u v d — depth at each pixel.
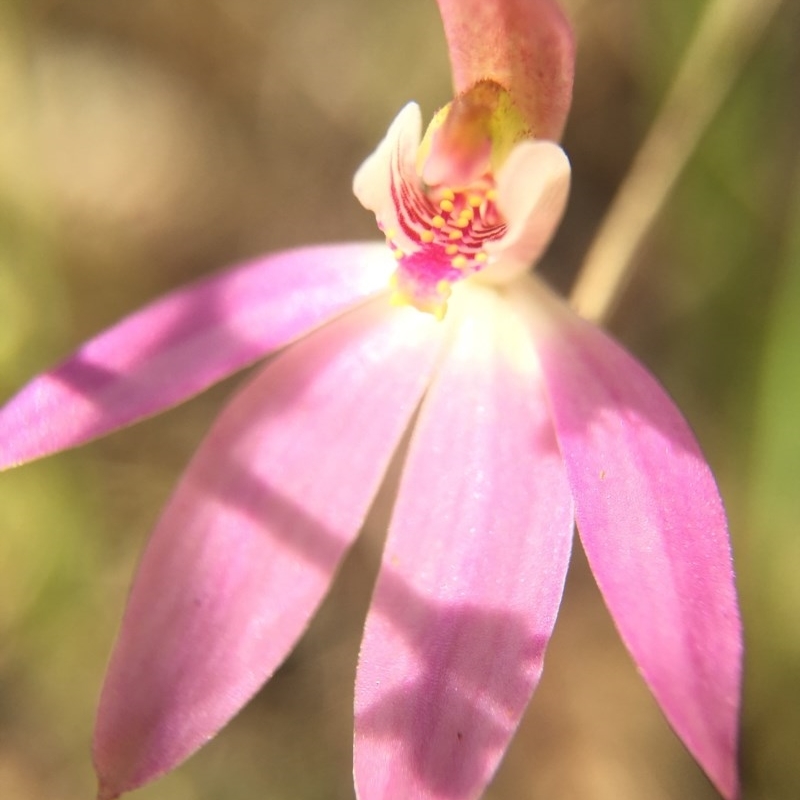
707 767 0.06
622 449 0.07
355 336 0.07
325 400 0.07
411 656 0.07
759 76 0.08
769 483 0.08
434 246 0.07
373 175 0.07
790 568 0.08
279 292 0.07
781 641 0.08
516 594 0.07
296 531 0.07
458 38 0.07
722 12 0.07
